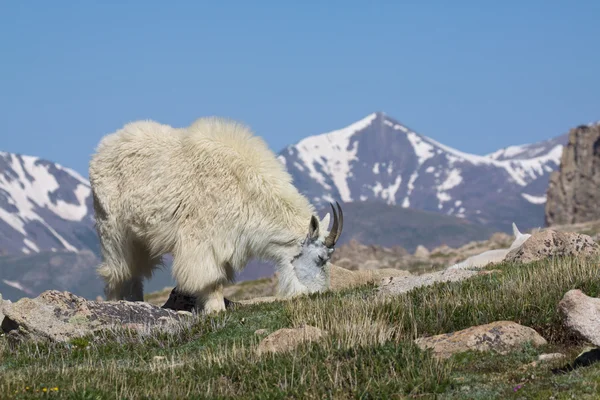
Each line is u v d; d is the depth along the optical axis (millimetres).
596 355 17438
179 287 28391
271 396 16609
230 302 30625
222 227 28062
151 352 22141
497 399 15859
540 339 19500
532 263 28953
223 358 19469
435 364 17531
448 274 27703
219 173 28062
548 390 15773
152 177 28516
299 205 29359
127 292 30828
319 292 28172
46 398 16500
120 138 29656
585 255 28875
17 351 22688
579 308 17844
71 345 22891
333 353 18516
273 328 23047
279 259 29297
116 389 17219
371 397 16391
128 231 29578
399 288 27375
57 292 25141
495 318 21328
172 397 16766
